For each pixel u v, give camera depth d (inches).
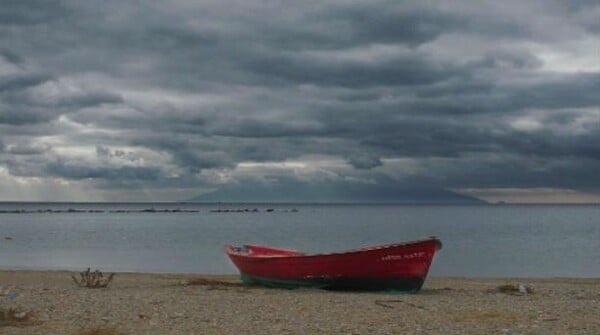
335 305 685.3
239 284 995.9
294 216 6692.9
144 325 562.3
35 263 1578.5
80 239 2674.7
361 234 3041.3
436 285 995.9
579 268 1504.7
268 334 526.0
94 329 538.9
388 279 842.8
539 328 548.4
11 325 554.6
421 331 535.2
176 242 2481.5
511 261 1665.8
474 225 4146.2
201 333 530.3
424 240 816.9
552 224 4362.7
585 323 571.8
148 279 1080.2
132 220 5334.6
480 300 746.2
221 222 4859.7
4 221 4968.0
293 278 898.7
